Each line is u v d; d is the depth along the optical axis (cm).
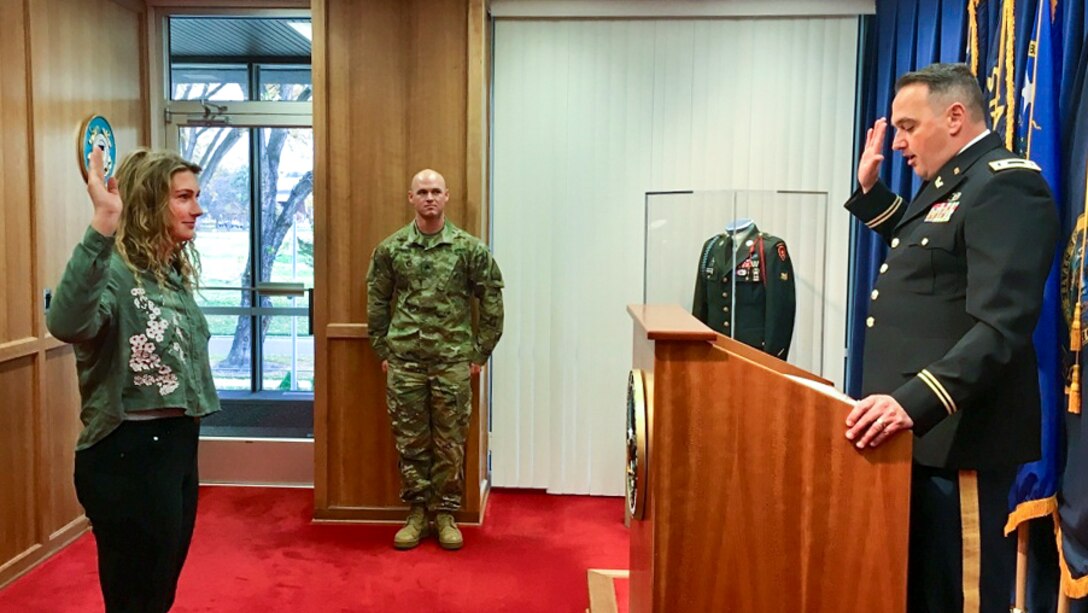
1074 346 192
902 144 164
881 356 159
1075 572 193
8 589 278
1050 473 203
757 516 141
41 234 300
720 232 281
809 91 362
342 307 346
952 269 150
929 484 154
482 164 343
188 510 201
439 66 339
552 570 300
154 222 184
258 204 408
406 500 328
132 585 187
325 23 336
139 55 379
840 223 364
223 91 399
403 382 322
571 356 383
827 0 356
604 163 373
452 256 321
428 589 283
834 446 136
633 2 363
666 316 170
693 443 142
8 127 282
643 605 168
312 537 332
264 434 411
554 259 379
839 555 137
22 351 288
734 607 142
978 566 149
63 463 317
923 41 296
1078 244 192
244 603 270
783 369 145
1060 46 207
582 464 388
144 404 180
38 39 297
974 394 134
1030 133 210
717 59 366
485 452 378
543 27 370
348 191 342
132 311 179
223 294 415
